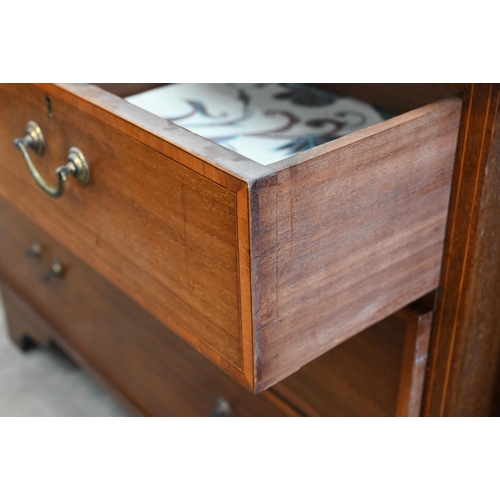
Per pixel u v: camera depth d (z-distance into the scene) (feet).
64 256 3.67
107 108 2.07
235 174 1.69
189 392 3.29
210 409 3.22
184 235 1.97
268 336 1.89
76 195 2.41
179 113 2.61
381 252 2.09
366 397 2.66
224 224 1.79
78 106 2.19
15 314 4.41
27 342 4.51
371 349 2.57
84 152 2.27
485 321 2.51
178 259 2.04
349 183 1.88
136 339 3.44
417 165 2.06
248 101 2.74
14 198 2.85
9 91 2.54
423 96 2.43
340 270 1.99
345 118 2.56
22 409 4.08
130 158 2.06
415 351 2.45
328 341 2.07
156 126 1.95
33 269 4.02
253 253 1.75
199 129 2.48
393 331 2.48
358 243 2.00
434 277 2.36
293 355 1.99
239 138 2.41
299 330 1.97
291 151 2.31
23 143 2.47
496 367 2.73
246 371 1.94
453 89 2.28
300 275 1.89
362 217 1.97
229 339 1.96
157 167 1.96
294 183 1.75
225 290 1.90
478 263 2.31
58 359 4.47
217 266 1.89
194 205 1.87
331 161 1.81
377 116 2.57
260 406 3.00
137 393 3.63
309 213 1.82
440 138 2.08
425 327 2.43
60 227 2.60
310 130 2.47
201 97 2.76
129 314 3.41
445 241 2.31
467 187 2.19
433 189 2.16
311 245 1.87
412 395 2.53
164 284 2.15
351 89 2.73
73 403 4.12
